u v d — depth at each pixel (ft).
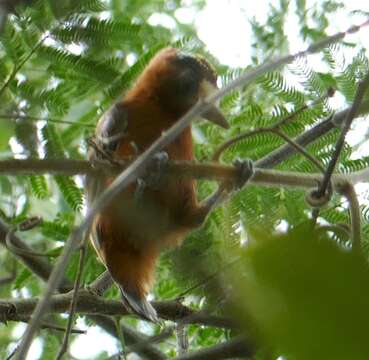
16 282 22.12
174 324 18.84
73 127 19.81
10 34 16.96
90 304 18.40
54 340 21.59
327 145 18.12
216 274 8.95
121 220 17.44
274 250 4.61
